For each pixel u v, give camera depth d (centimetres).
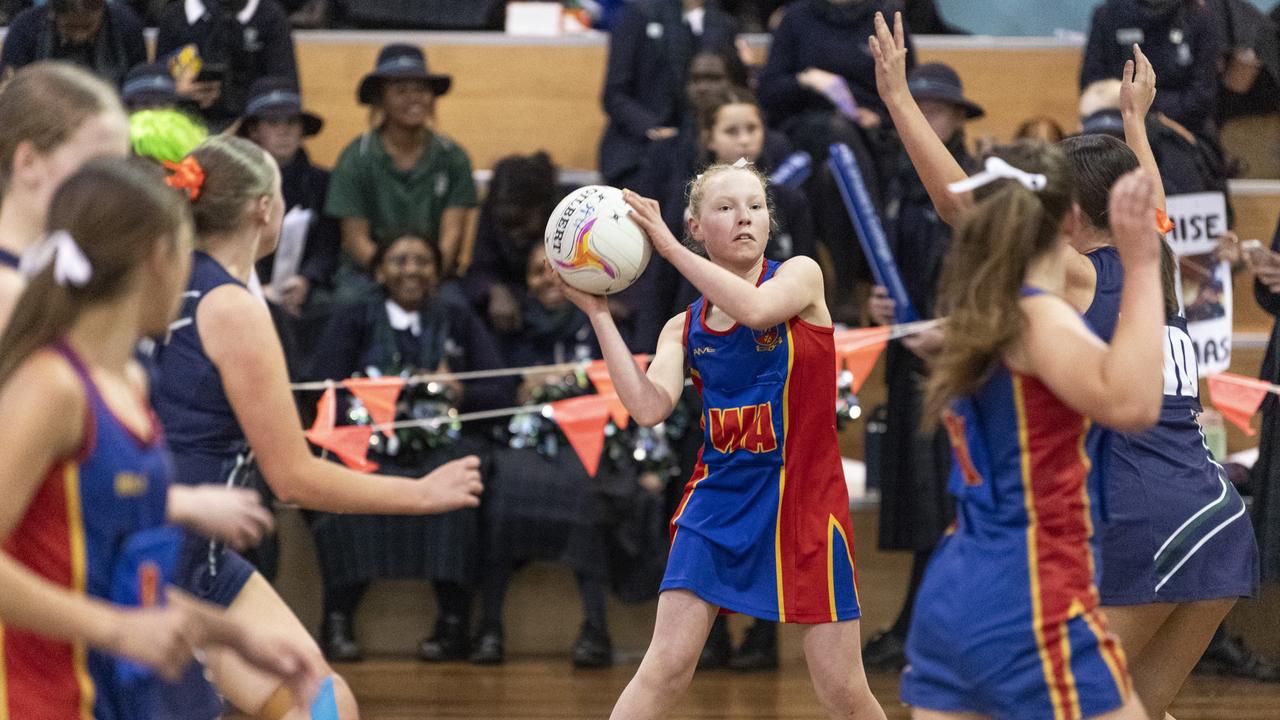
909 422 1633
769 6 2238
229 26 1911
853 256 1766
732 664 1614
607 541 1666
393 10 2198
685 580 940
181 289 638
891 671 1625
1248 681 1581
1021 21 2462
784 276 932
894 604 1733
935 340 1547
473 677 1562
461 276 1825
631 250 930
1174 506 941
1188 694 1495
